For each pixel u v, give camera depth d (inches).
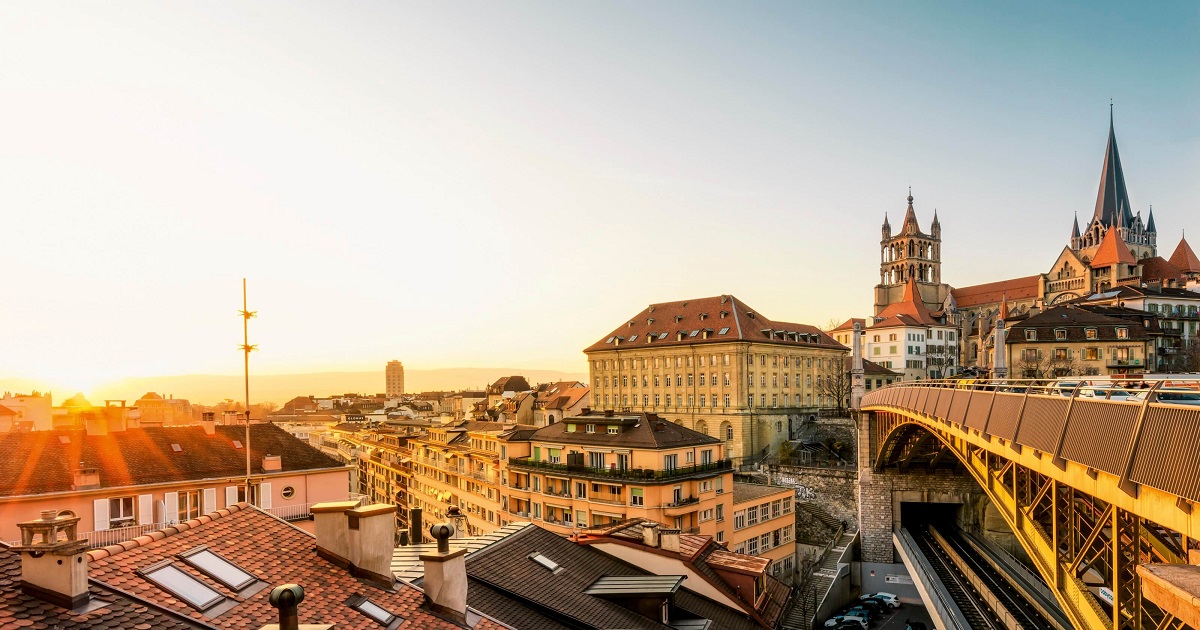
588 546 1342.3
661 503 2400.3
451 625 631.2
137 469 1839.3
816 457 4456.2
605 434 2716.5
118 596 486.0
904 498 2940.5
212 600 530.6
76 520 478.0
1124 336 4350.4
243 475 1948.8
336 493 2111.2
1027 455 1029.2
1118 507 747.4
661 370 5162.4
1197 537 595.5
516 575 1087.6
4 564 481.7
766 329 5032.0
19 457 1753.2
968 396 1375.5
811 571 2844.5
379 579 646.5
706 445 2669.8
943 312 7632.9
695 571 1269.7
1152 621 748.0
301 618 543.8
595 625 983.6
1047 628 1627.7
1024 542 1113.4
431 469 3902.6
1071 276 6939.0
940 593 1921.8
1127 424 721.6
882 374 6063.0
